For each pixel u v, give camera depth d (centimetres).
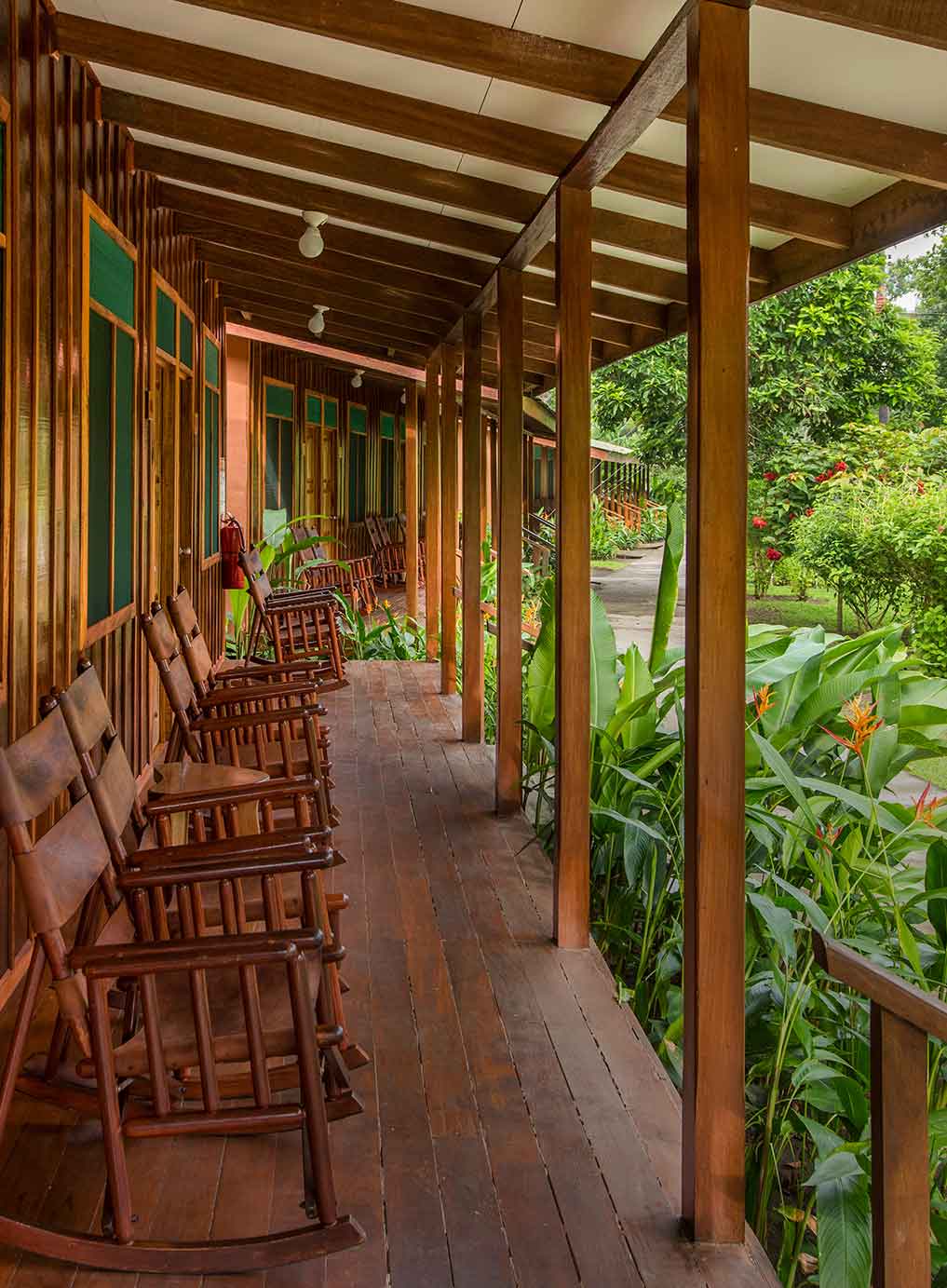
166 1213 207
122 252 453
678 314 551
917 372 1020
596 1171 225
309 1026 188
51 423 347
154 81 395
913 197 322
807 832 340
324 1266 195
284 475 1187
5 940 294
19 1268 192
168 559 604
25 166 318
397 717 668
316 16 268
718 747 206
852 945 286
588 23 260
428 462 873
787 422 970
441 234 470
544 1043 277
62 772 212
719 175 204
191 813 252
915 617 648
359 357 974
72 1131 236
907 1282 146
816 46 240
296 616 683
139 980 185
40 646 333
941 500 655
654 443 1474
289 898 243
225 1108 189
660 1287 192
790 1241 253
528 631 816
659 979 320
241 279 746
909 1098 145
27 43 318
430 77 312
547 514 2342
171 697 345
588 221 334
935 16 200
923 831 336
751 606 968
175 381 610
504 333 466
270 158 414
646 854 351
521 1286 191
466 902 371
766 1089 288
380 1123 240
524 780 473
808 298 1001
